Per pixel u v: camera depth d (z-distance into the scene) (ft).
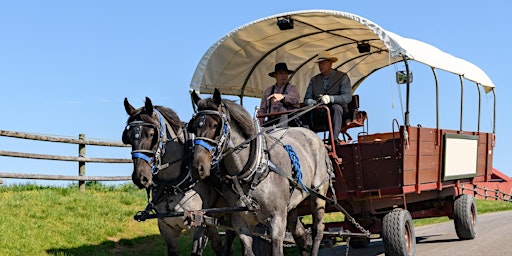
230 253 26.53
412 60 28.63
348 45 34.99
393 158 29.04
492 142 42.37
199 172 20.76
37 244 31.09
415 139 29.94
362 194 29.78
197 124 21.33
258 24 30.55
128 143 22.52
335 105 30.32
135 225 38.09
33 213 35.55
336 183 30.17
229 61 32.68
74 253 31.07
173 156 23.53
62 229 34.19
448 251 34.45
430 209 37.47
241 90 34.94
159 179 23.56
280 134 26.66
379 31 27.71
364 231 29.60
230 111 22.29
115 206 40.75
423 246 37.88
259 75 35.17
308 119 31.01
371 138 32.19
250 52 32.96
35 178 40.68
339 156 30.17
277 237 22.59
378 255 35.86
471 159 37.99
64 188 43.47
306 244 27.37
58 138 42.60
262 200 22.41
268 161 22.79
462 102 36.32
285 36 32.48
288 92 30.04
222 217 25.31
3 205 36.01
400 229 29.01
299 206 30.48
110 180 46.21
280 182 23.08
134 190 48.29
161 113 23.71
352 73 38.75
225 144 21.76
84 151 44.37
